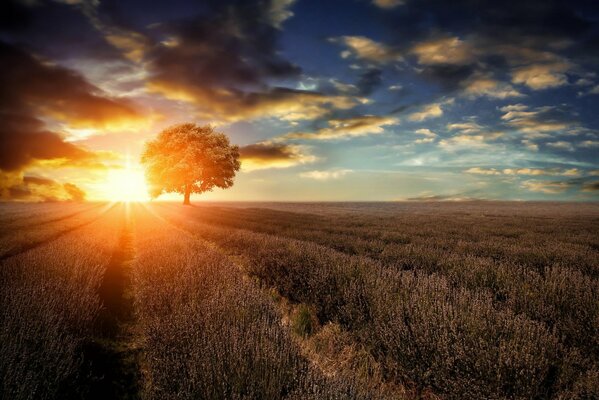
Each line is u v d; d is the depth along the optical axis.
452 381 2.78
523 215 37.41
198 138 43.31
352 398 2.25
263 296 4.53
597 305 3.91
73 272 5.79
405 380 3.13
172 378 2.64
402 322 3.52
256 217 26.06
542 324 3.52
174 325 3.42
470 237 13.97
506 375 2.73
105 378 3.12
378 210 50.69
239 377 2.51
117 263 8.94
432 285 4.56
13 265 6.01
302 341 3.77
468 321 3.41
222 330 3.21
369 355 3.42
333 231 15.83
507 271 5.95
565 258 8.18
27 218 22.53
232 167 45.69
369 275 5.15
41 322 3.26
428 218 28.56
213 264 6.17
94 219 23.52
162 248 8.53
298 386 2.46
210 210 38.53
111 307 5.20
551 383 2.88
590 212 47.84
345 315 4.28
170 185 43.62
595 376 2.73
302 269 6.12
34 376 2.43
